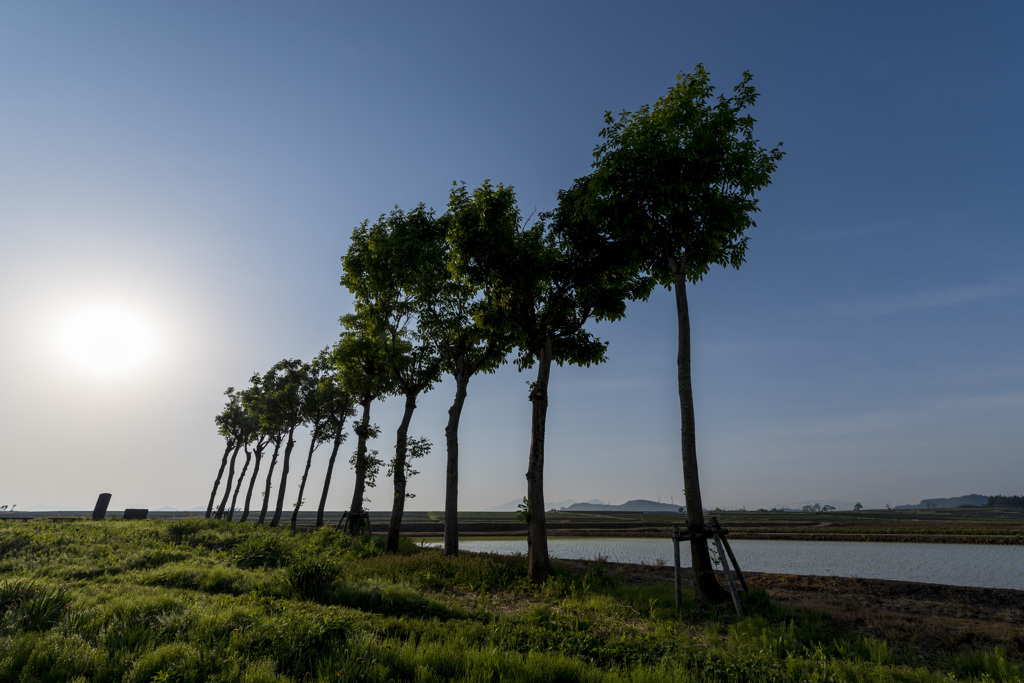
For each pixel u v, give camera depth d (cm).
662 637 952
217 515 5216
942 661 862
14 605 886
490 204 1923
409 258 2412
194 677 625
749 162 1537
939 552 3391
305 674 687
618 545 4519
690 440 1470
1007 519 12119
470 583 1590
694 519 1397
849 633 1031
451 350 2453
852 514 16775
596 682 697
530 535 1694
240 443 5553
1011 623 1120
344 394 4131
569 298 1992
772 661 802
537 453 1769
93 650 690
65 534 2119
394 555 2119
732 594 1214
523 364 2292
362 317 2684
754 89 1570
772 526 7838
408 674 711
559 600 1405
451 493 2211
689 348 1562
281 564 1842
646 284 2011
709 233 1546
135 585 1273
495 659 743
